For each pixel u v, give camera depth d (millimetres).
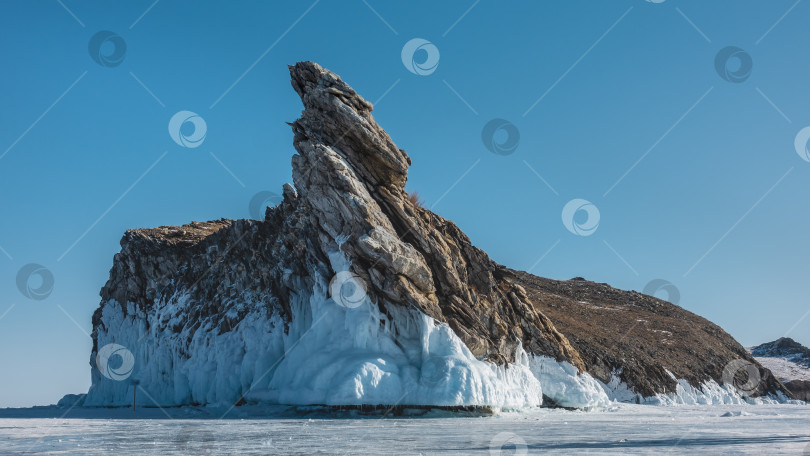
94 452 23391
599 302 91062
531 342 53062
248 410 44938
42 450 24141
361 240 43812
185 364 56688
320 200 46062
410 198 52094
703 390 68000
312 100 47438
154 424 37062
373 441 26344
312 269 48344
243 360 50531
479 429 32031
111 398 65750
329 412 41250
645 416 44594
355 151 47625
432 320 44531
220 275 59562
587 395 51594
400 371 42875
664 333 79250
